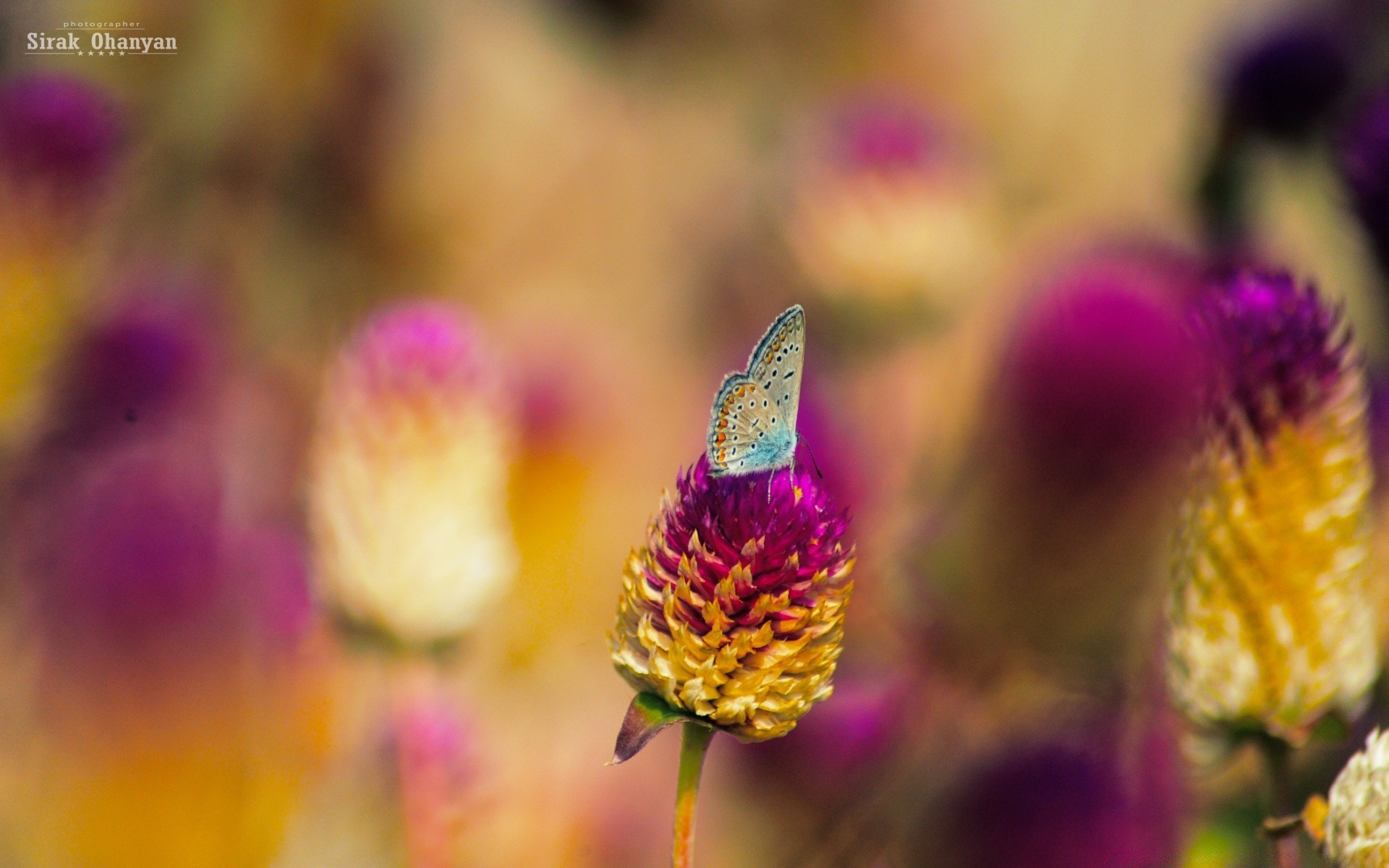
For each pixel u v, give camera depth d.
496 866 0.46
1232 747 0.40
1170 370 0.40
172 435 0.52
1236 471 0.39
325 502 0.46
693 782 0.37
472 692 0.51
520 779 0.49
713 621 0.36
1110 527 0.41
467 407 0.46
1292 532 0.39
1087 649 0.41
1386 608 0.43
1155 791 0.39
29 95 0.53
